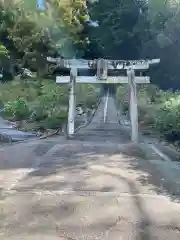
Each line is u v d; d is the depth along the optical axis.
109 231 3.28
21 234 3.22
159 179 5.10
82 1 25.89
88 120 14.59
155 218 3.57
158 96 14.25
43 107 13.19
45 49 19.42
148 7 18.45
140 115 12.53
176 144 8.64
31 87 16.83
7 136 9.58
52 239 3.11
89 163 6.12
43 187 4.63
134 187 4.66
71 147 7.89
